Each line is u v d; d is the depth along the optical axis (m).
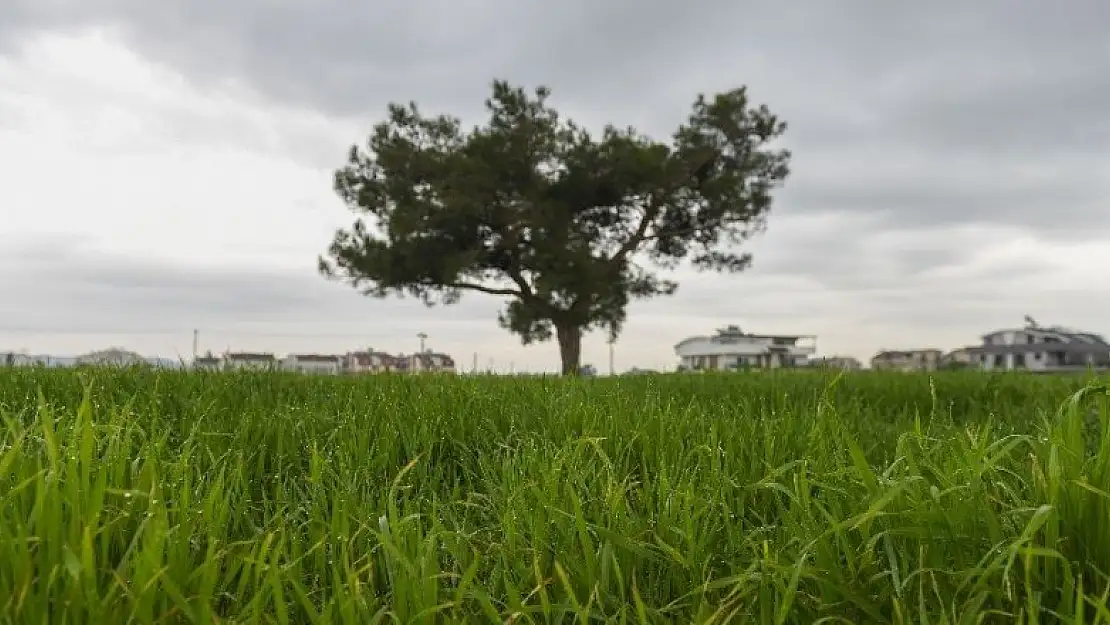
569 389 4.74
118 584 1.21
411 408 3.55
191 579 1.30
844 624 1.38
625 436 2.90
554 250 27.84
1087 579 1.35
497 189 28.30
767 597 1.37
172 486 1.75
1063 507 1.41
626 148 28.11
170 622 1.22
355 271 28.91
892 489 1.42
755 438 2.79
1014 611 1.30
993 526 1.43
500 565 1.57
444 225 28.06
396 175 28.64
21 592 1.13
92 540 1.30
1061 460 1.52
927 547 1.46
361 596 1.32
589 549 1.49
